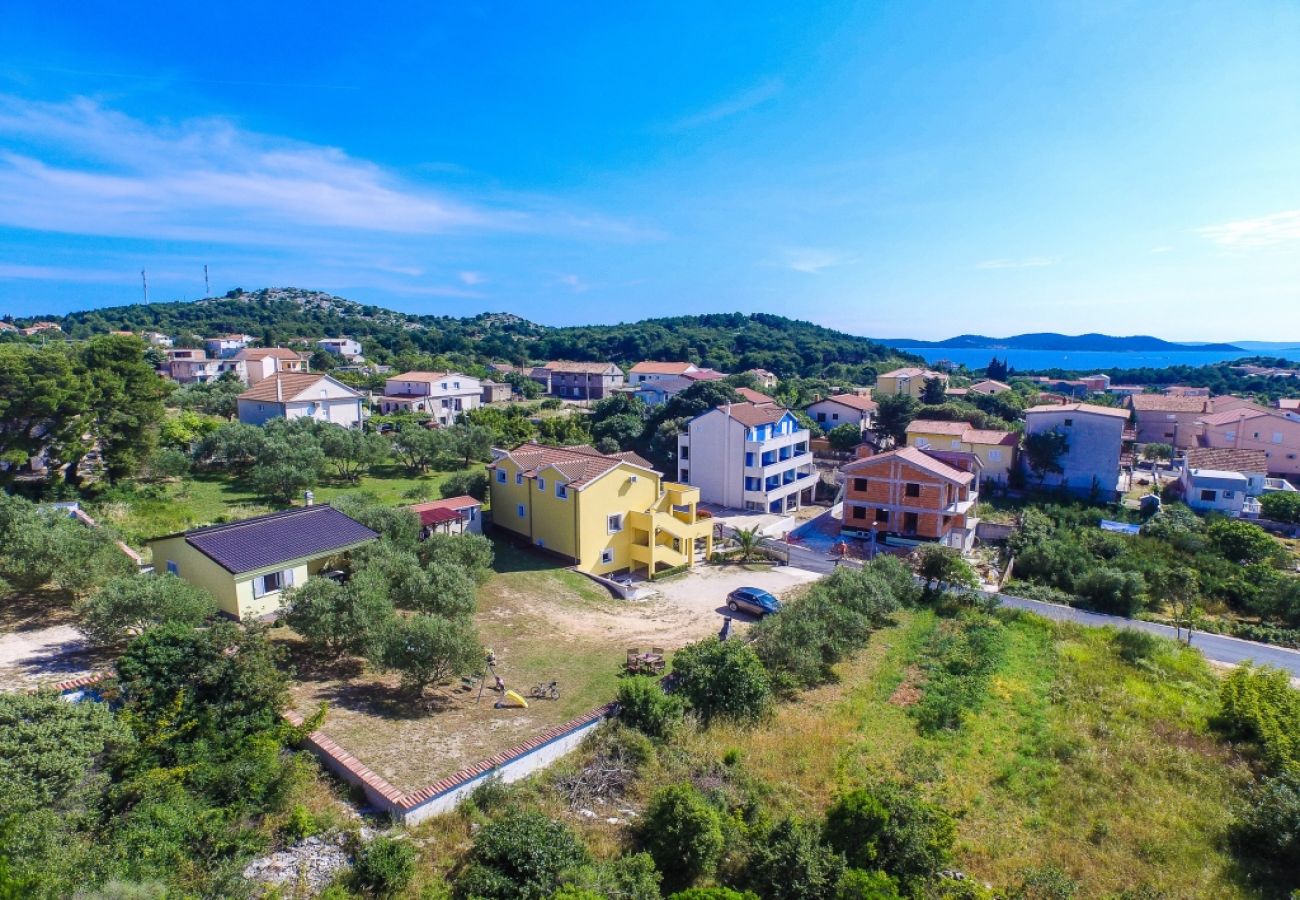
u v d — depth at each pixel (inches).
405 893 564.4
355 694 874.1
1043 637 1332.4
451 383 3850.9
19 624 940.6
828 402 3484.3
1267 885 698.8
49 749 565.6
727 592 1485.0
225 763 665.0
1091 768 870.4
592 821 692.1
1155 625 1518.2
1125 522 2185.0
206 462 2041.1
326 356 5054.1
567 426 3129.9
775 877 612.4
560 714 877.2
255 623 813.2
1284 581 1628.9
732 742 868.6
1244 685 1035.3
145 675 702.5
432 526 1459.2
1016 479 2596.0
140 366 1701.5
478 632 1076.5
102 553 1000.9
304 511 1183.6
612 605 1348.4
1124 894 665.6
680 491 1712.6
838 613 1197.7
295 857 591.2
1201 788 851.4
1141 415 3521.2
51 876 463.8
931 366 7313.0
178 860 544.4
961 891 636.1
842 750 868.6
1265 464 2544.3
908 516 1963.6
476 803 686.5
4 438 1427.2
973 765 870.4
